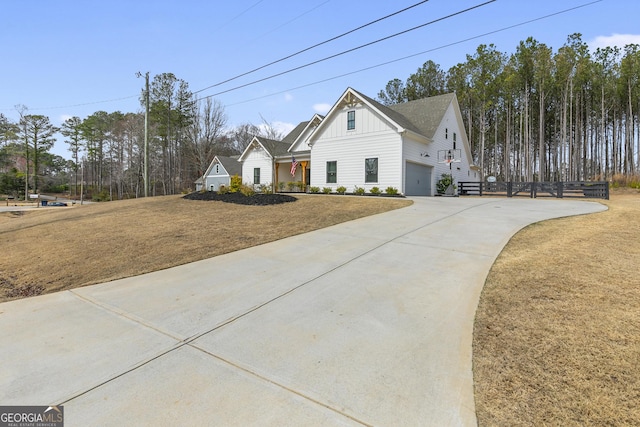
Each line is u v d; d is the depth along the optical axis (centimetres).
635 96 3316
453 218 938
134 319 378
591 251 548
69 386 254
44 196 6278
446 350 293
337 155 1878
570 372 248
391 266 538
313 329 342
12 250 806
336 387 247
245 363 283
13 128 5419
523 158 3884
